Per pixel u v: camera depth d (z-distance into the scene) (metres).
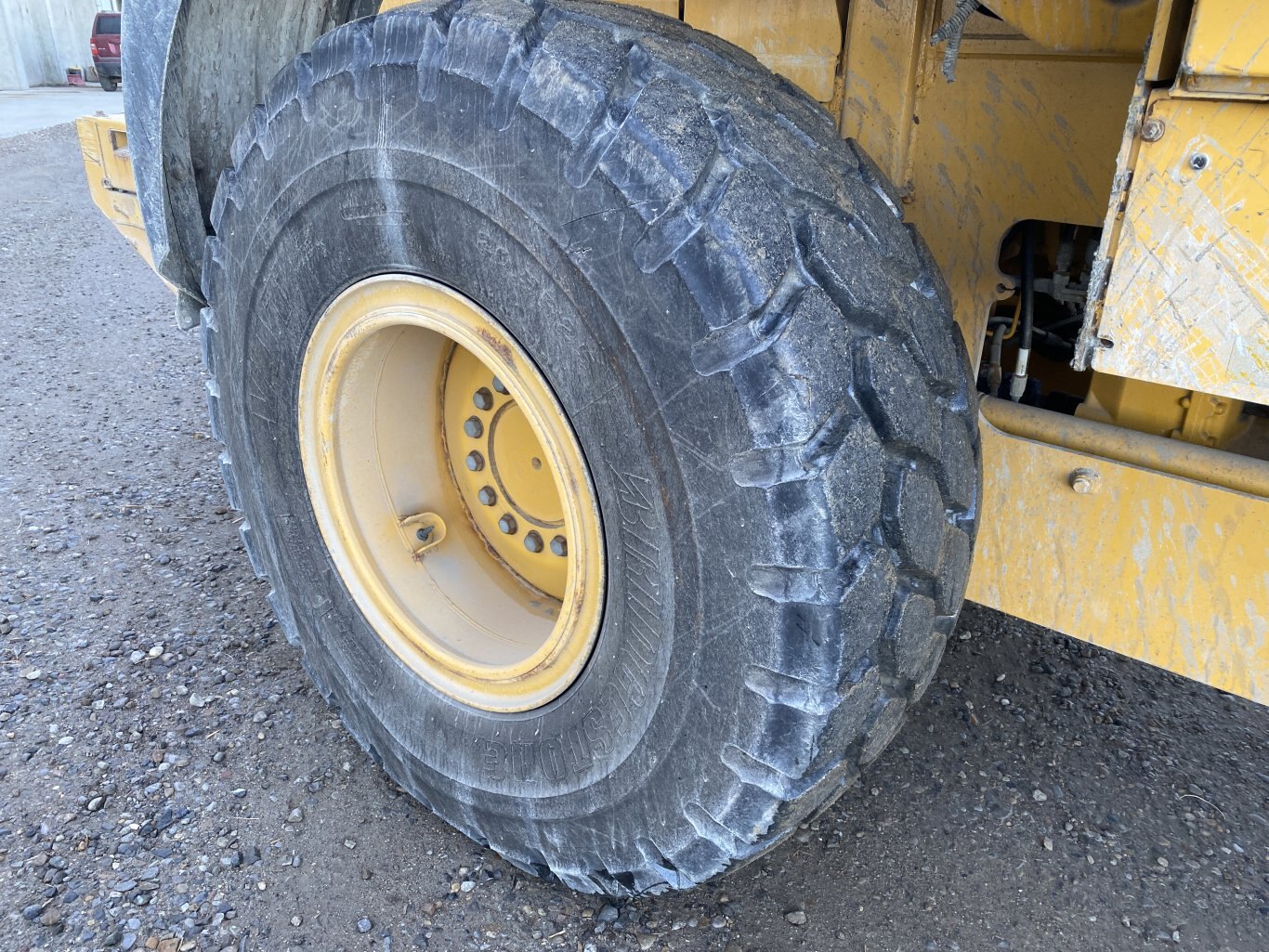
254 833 2.04
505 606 1.93
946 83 1.62
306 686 2.50
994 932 1.86
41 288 6.57
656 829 1.52
